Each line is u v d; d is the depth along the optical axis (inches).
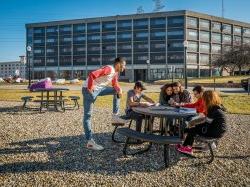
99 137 328.8
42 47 4859.7
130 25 4284.0
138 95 319.9
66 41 4694.9
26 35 4953.3
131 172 223.8
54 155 259.9
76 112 514.9
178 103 321.7
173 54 4069.9
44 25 4817.9
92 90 277.4
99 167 232.7
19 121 412.2
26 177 209.5
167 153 235.8
